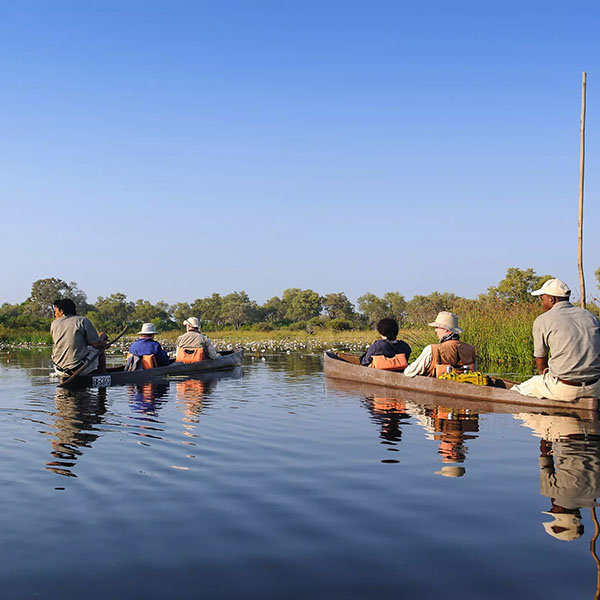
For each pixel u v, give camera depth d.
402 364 9.31
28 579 2.22
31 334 34.91
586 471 3.70
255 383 9.39
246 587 2.15
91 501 3.13
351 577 2.23
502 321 14.21
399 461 4.01
